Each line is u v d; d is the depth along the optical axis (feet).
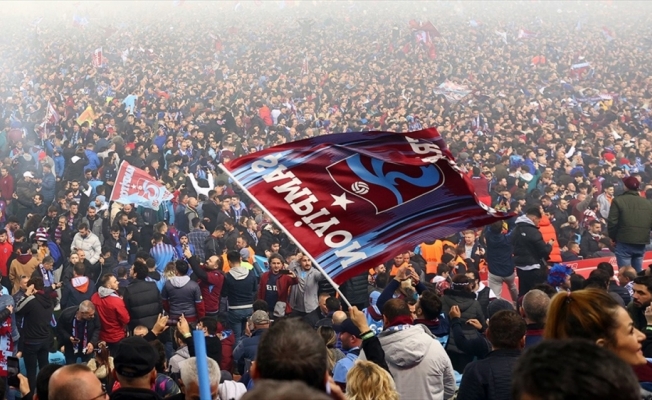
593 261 48.14
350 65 167.02
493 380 15.75
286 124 106.32
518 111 113.09
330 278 16.02
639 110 118.73
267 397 5.38
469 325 26.73
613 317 10.68
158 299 37.60
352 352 24.99
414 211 16.55
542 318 19.60
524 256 41.04
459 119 107.76
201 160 75.10
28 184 63.36
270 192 16.53
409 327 20.63
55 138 85.97
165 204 57.82
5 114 109.60
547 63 169.89
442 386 20.52
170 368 27.84
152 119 106.63
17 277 43.39
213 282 40.68
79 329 36.68
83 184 66.49
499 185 63.57
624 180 43.01
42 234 47.96
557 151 78.79
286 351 9.25
